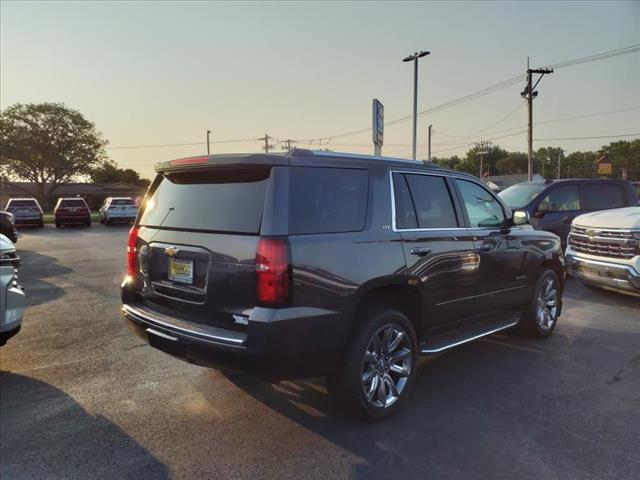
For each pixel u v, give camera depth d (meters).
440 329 4.34
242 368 3.17
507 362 4.98
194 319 3.50
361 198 3.71
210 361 3.31
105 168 61.97
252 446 3.35
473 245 4.57
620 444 3.36
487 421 3.71
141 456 3.22
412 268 3.88
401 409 3.92
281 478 2.99
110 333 5.96
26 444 3.37
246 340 3.10
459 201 4.62
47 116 55.16
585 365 4.89
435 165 4.55
